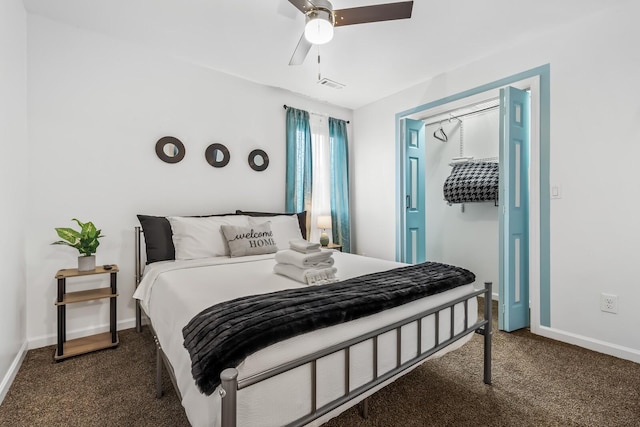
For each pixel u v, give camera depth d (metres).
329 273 1.68
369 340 1.20
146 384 1.71
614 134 2.04
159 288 1.76
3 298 1.65
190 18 2.20
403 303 1.31
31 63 2.18
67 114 2.31
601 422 1.39
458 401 1.53
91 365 1.92
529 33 2.37
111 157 2.49
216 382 0.82
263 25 2.27
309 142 3.64
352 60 2.80
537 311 2.40
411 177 3.51
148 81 2.65
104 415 1.44
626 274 2.01
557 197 2.30
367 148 3.97
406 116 3.48
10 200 1.78
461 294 1.64
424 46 2.55
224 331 0.93
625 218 2.01
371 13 1.76
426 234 4.21
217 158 3.02
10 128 1.79
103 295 2.16
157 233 2.41
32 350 2.12
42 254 2.21
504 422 1.38
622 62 2.01
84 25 2.31
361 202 4.06
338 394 1.09
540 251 2.39
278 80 3.24
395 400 1.54
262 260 2.34
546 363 1.93
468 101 2.86
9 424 1.38
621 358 2.00
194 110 2.90
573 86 2.22
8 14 1.76
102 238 2.45
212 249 2.47
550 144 2.34
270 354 0.93
